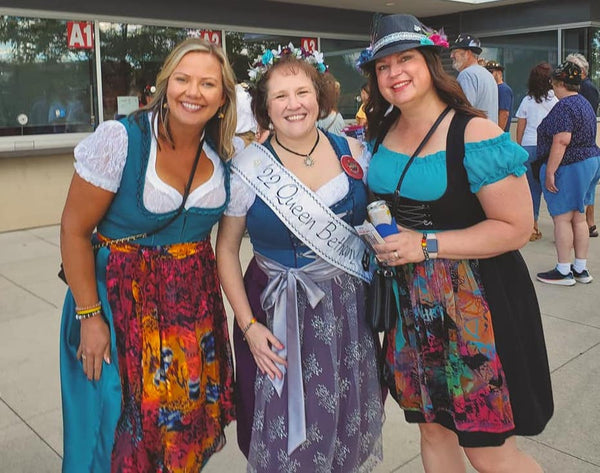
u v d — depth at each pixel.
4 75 6.40
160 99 1.75
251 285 2.02
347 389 1.93
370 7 9.27
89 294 1.80
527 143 5.86
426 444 2.09
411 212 1.83
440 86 1.77
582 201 4.50
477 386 1.78
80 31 6.78
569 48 9.59
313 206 1.85
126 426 1.85
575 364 3.33
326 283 1.91
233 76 1.80
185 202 1.80
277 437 1.89
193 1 7.55
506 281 1.83
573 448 2.59
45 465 2.56
